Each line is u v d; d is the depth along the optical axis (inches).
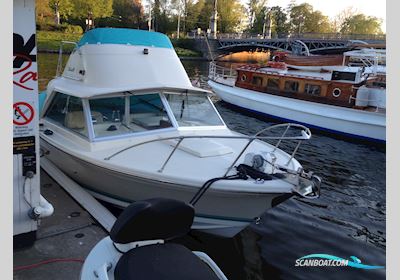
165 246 104.7
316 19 3447.3
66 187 201.5
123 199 202.2
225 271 189.3
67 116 226.1
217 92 756.0
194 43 2384.4
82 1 2126.0
